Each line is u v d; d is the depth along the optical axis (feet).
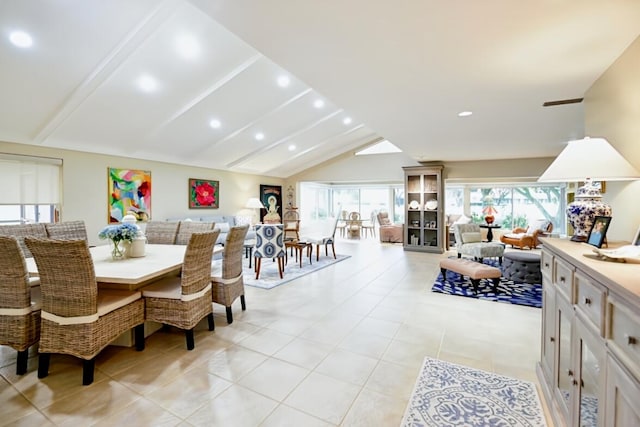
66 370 7.02
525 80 8.48
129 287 8.39
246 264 19.56
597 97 8.25
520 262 14.99
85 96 12.76
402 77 8.39
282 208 33.40
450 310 11.06
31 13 8.93
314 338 8.74
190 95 14.74
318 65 7.71
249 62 13.47
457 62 7.48
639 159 5.95
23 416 5.49
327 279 15.60
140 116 15.38
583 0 5.06
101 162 17.38
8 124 13.02
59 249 6.17
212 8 5.48
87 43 10.26
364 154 29.96
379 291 13.46
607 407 3.34
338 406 5.86
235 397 6.10
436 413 5.65
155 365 7.26
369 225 40.11
